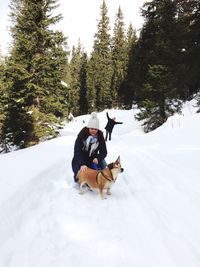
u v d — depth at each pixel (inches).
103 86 2274.9
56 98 920.9
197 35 970.1
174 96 917.2
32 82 890.1
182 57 959.6
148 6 1079.6
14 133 920.9
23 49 883.4
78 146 262.2
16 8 887.1
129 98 1686.8
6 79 882.8
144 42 1149.7
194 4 976.3
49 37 875.4
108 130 748.6
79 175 250.1
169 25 959.0
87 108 2522.1
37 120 893.2
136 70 1202.0
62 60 896.3
